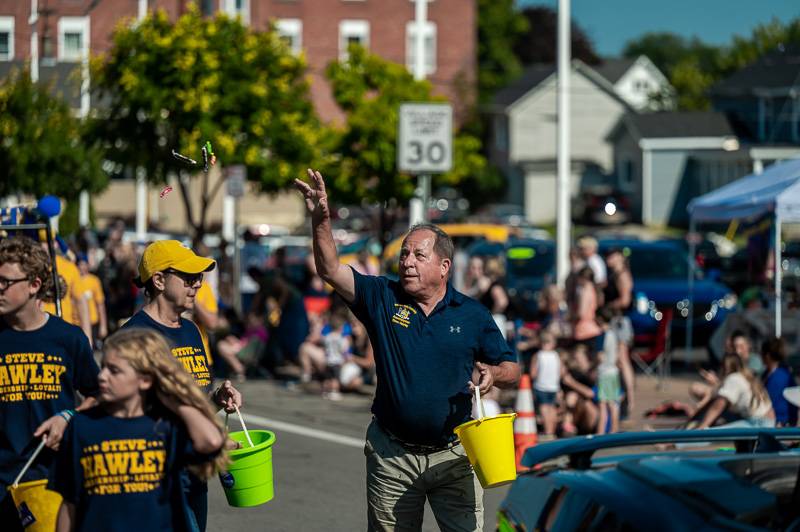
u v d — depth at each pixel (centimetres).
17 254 542
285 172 2141
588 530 378
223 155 2020
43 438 494
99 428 439
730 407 1055
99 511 439
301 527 855
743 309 1667
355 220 4406
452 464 576
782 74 5619
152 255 572
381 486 580
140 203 3034
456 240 2594
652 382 1686
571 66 6756
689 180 5931
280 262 2014
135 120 1981
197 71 1969
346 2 5178
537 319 1650
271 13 5081
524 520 421
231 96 2017
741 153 5384
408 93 2339
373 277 588
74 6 2225
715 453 438
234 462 522
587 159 6525
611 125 6794
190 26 2011
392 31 5247
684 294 1891
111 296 1980
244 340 1748
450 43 5384
